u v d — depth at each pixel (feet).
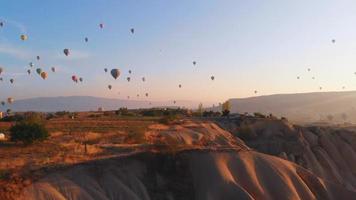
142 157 124.16
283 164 141.28
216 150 135.95
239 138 246.27
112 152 129.49
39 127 141.90
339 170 245.24
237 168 132.57
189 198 121.60
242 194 120.78
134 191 112.98
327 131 264.11
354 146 262.47
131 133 177.37
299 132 251.19
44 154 121.90
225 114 365.81
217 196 121.49
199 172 127.03
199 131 221.46
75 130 187.42
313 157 237.04
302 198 135.33
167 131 203.92
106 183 109.19
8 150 128.98
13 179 96.58
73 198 99.30
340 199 146.92
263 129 254.27
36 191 95.40
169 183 122.42
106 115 357.20
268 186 132.77
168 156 127.65
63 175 104.53
